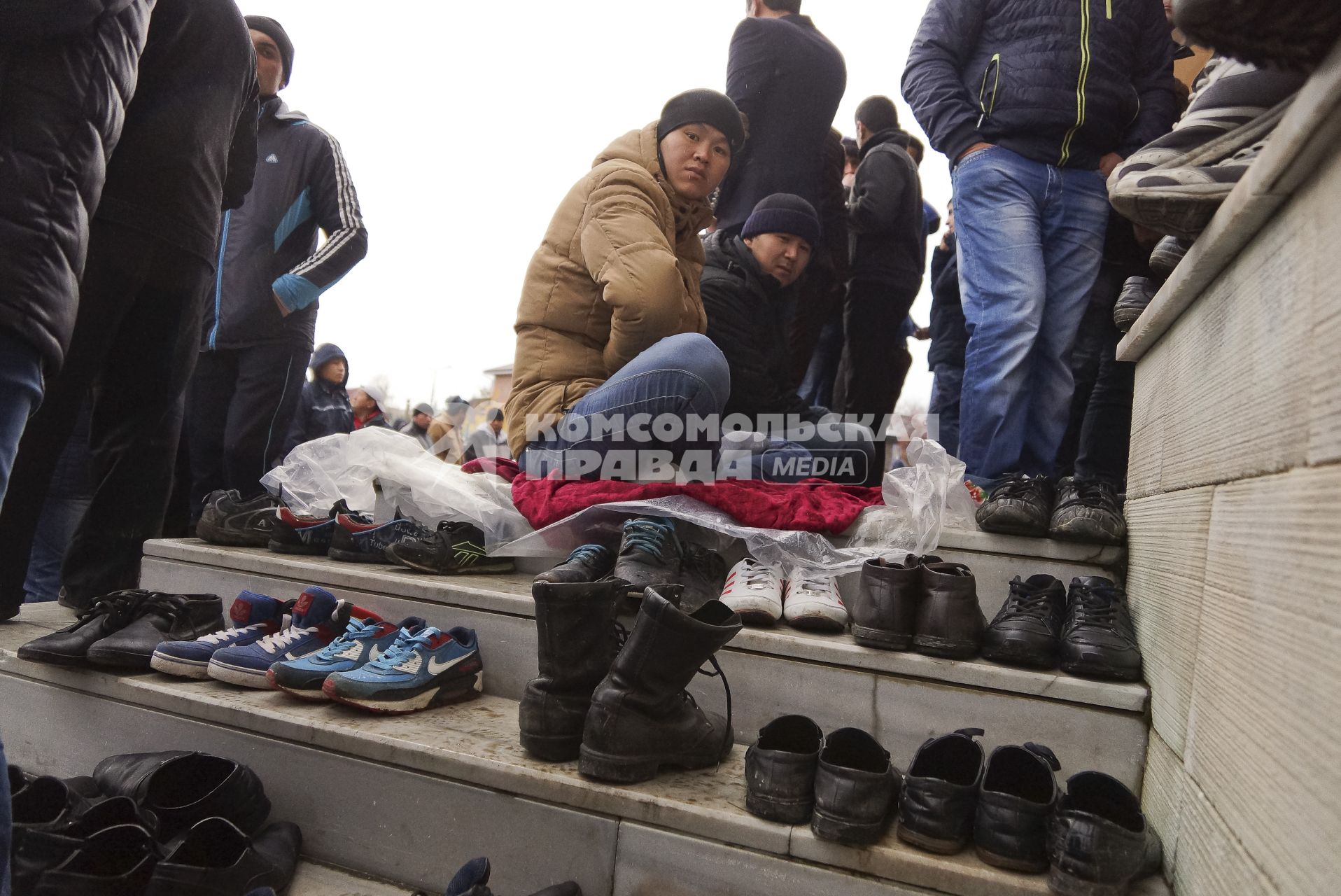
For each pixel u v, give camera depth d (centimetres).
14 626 206
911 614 157
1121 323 181
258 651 172
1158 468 154
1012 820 117
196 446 311
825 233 342
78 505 279
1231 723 99
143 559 226
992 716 148
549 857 136
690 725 144
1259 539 96
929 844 121
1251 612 97
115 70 109
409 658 164
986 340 240
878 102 358
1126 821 121
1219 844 99
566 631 141
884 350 349
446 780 143
